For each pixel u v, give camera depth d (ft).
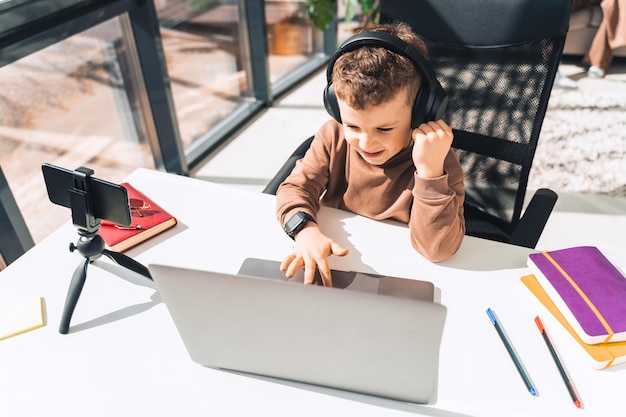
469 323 2.49
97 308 2.64
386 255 2.91
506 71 3.43
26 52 4.49
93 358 2.37
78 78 5.74
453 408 2.11
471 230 4.01
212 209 3.32
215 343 2.14
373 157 2.82
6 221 4.79
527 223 3.26
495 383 2.21
